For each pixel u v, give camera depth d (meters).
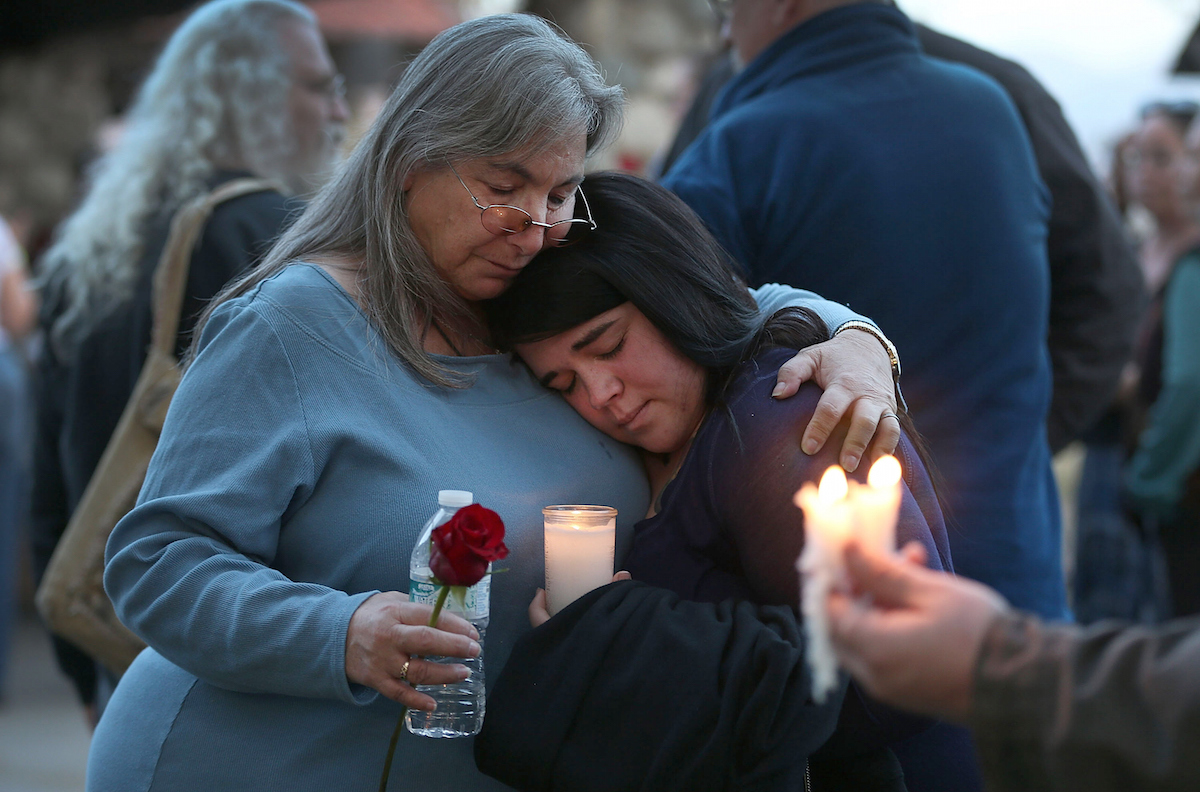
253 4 4.61
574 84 2.84
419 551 2.59
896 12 4.22
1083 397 5.00
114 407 4.34
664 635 2.64
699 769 2.51
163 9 12.63
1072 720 1.68
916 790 3.12
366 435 2.75
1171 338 6.86
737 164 4.04
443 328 3.04
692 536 2.95
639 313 3.00
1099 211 4.88
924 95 4.03
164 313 3.94
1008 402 3.96
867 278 3.89
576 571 2.79
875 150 3.92
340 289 2.88
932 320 3.90
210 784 2.74
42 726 8.15
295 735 2.75
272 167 4.56
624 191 3.09
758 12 4.29
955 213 3.92
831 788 2.95
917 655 1.74
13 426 8.77
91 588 3.85
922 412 3.91
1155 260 7.79
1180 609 6.88
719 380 3.10
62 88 12.93
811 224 3.92
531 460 3.00
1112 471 7.44
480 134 2.74
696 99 5.76
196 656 2.64
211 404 2.73
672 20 11.41
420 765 2.78
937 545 2.88
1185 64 9.29
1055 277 4.96
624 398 3.03
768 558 2.77
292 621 2.55
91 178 4.95
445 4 12.10
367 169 2.92
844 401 2.77
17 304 8.92
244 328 2.77
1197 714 1.61
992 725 1.72
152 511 2.71
